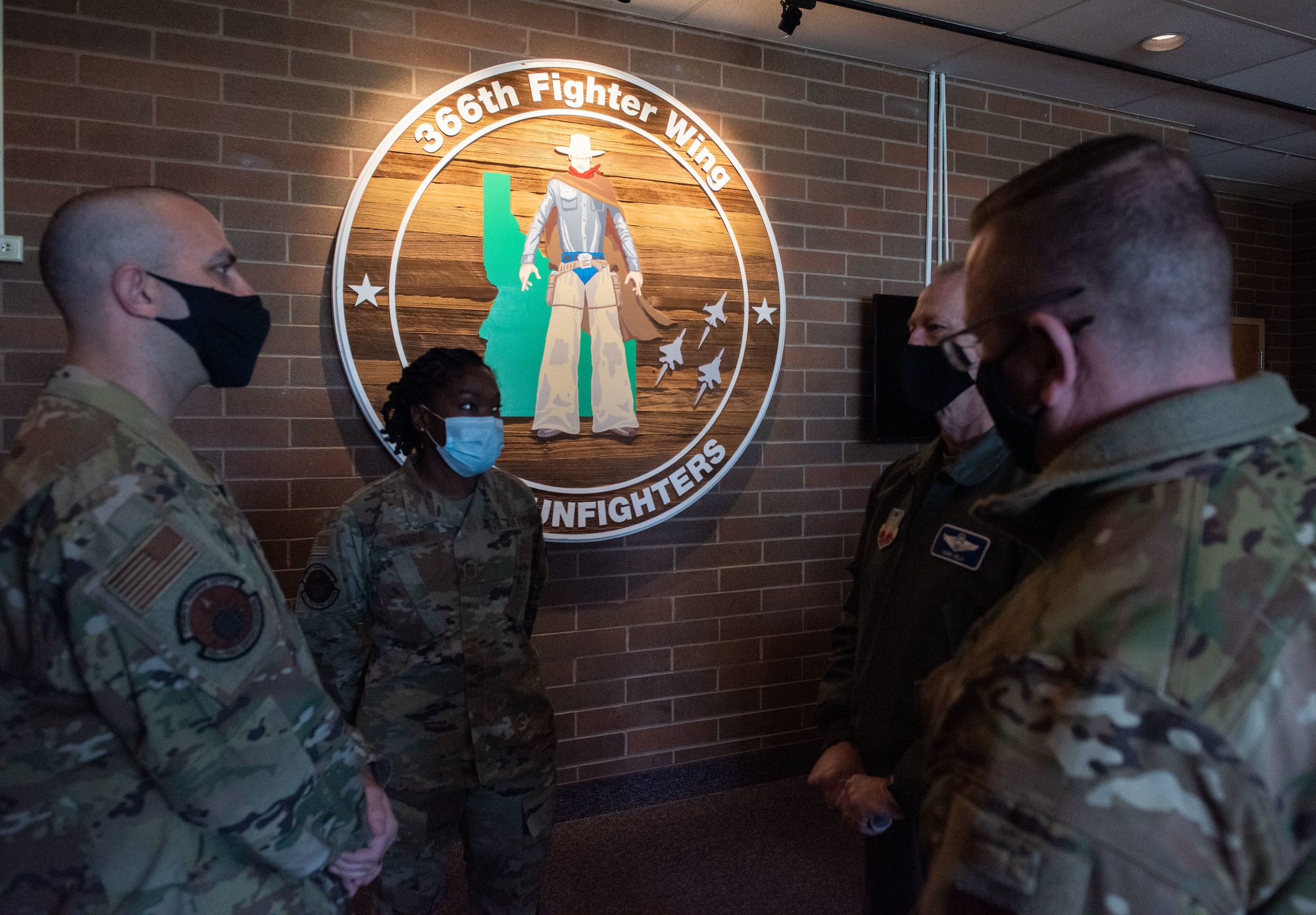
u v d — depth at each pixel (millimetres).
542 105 2748
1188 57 3299
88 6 2268
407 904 1675
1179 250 610
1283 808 498
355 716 1752
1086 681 530
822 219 3248
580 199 2805
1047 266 647
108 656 854
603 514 2865
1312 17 2945
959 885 559
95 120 2277
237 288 1109
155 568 882
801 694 3262
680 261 2967
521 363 2744
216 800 891
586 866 2557
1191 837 493
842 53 3240
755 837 2748
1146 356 623
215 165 2398
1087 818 507
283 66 2465
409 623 1687
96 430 926
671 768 3027
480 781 1686
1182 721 503
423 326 2617
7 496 880
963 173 3512
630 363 2896
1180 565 541
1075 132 3756
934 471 1511
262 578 1030
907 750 1287
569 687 2877
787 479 3221
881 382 3289
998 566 1298
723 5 2828
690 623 3062
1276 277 5559
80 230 1002
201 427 2402
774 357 3123
